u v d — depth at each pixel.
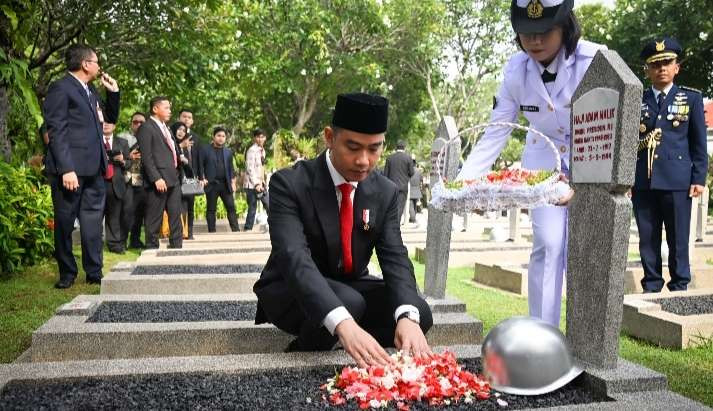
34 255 6.66
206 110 19.59
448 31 22.42
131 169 8.21
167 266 6.31
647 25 17.94
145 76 9.41
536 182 2.93
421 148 36.56
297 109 22.28
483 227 13.30
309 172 2.92
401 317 2.76
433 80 23.16
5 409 2.32
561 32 3.30
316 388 2.62
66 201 5.46
